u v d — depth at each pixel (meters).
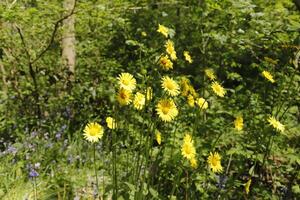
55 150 4.50
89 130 2.37
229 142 3.77
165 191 3.05
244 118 3.95
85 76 6.03
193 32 5.69
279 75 4.14
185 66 5.60
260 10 5.34
